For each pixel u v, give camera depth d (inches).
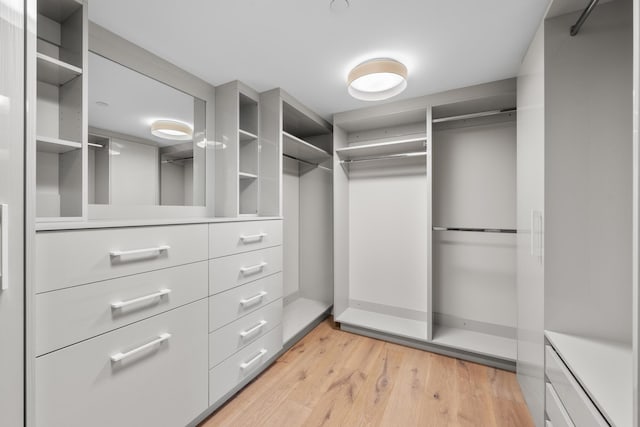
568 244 47.9
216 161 80.4
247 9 50.5
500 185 89.8
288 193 118.4
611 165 46.0
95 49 54.9
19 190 31.7
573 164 47.7
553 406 46.0
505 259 89.6
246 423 57.1
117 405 42.4
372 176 112.0
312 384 70.2
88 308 39.1
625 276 45.4
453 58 66.9
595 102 46.8
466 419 58.4
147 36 58.6
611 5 46.4
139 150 63.0
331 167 119.4
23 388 32.2
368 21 53.9
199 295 55.8
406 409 61.4
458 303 96.3
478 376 73.9
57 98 50.9
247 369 67.6
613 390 33.6
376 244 111.0
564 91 48.3
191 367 53.9
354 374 74.8
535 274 54.7
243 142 87.3
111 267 41.8
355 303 115.0
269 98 84.6
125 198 60.3
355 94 81.4
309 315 105.9
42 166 49.4
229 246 63.1
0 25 30.2
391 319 103.7
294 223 122.6
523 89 64.4
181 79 71.6
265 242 74.2
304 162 120.0
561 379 43.2
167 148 68.6
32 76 32.6
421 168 103.3
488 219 91.4
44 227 34.6
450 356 84.4
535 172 54.4
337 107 98.3
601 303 46.5
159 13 51.5
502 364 77.2
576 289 47.6
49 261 35.2
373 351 87.7
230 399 64.4
